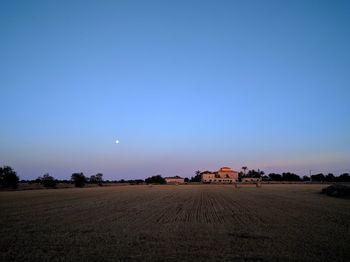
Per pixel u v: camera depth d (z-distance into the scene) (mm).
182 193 80438
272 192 81938
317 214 32406
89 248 17062
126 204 47031
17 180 106500
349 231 22188
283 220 27969
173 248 17047
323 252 16156
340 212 34219
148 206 43500
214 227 24312
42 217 31031
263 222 26859
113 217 30969
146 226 24953
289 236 20391
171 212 35625
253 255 15555
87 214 33656
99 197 64125
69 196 67562
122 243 18359
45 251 16438
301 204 44844
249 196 65750
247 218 29703
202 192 85375
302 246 17500
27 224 26125
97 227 24453
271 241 18859
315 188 108250
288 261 14516
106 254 15758
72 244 18094
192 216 31734
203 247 17297
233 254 15750
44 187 126688
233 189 104625
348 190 62281
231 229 23328
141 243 18344
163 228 23922
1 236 20625
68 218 30172
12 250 16656
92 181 179625
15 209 39219
